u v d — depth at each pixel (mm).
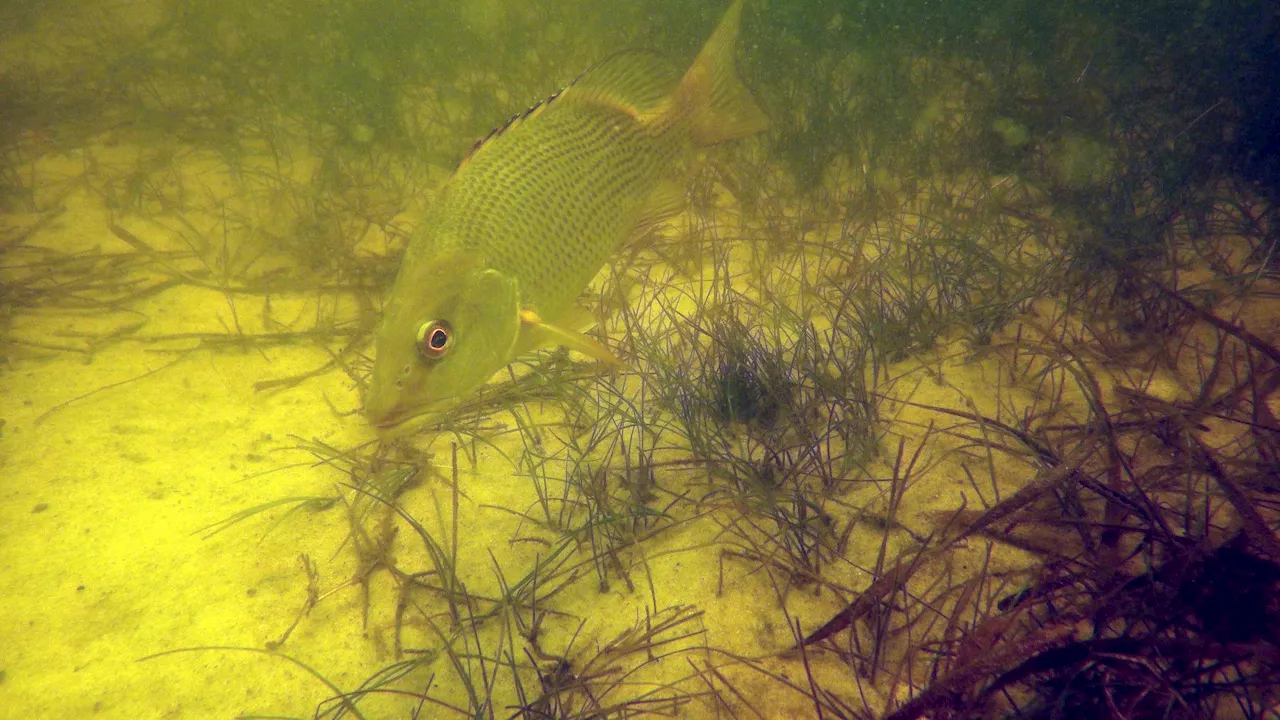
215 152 1089
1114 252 770
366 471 583
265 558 523
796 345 650
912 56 1548
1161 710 401
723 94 573
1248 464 520
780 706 438
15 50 1334
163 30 1460
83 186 963
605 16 1681
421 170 1106
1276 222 853
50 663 461
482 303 430
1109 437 522
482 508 561
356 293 805
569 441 617
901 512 534
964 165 1102
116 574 507
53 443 591
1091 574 463
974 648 417
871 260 847
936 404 625
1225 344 668
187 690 452
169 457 591
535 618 482
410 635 481
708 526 535
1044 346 654
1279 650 398
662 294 810
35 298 738
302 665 445
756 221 970
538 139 466
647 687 449
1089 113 1209
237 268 845
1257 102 1128
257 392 665
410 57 1458
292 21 1519
